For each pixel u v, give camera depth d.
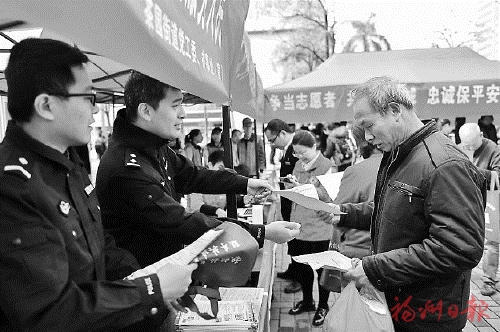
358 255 3.00
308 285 4.36
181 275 1.04
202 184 2.23
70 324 0.88
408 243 1.72
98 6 0.67
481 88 5.43
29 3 0.60
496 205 4.00
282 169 5.58
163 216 1.54
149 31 0.86
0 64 1.64
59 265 0.89
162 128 1.63
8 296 0.83
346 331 1.73
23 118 0.98
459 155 1.66
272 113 5.86
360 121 1.82
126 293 0.97
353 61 6.37
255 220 3.46
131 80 1.62
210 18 1.62
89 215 1.15
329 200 3.56
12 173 0.90
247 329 1.72
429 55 6.31
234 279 1.24
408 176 1.70
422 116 5.53
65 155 1.12
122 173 1.54
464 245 1.55
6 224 0.85
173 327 1.73
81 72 1.01
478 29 18.53
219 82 1.75
